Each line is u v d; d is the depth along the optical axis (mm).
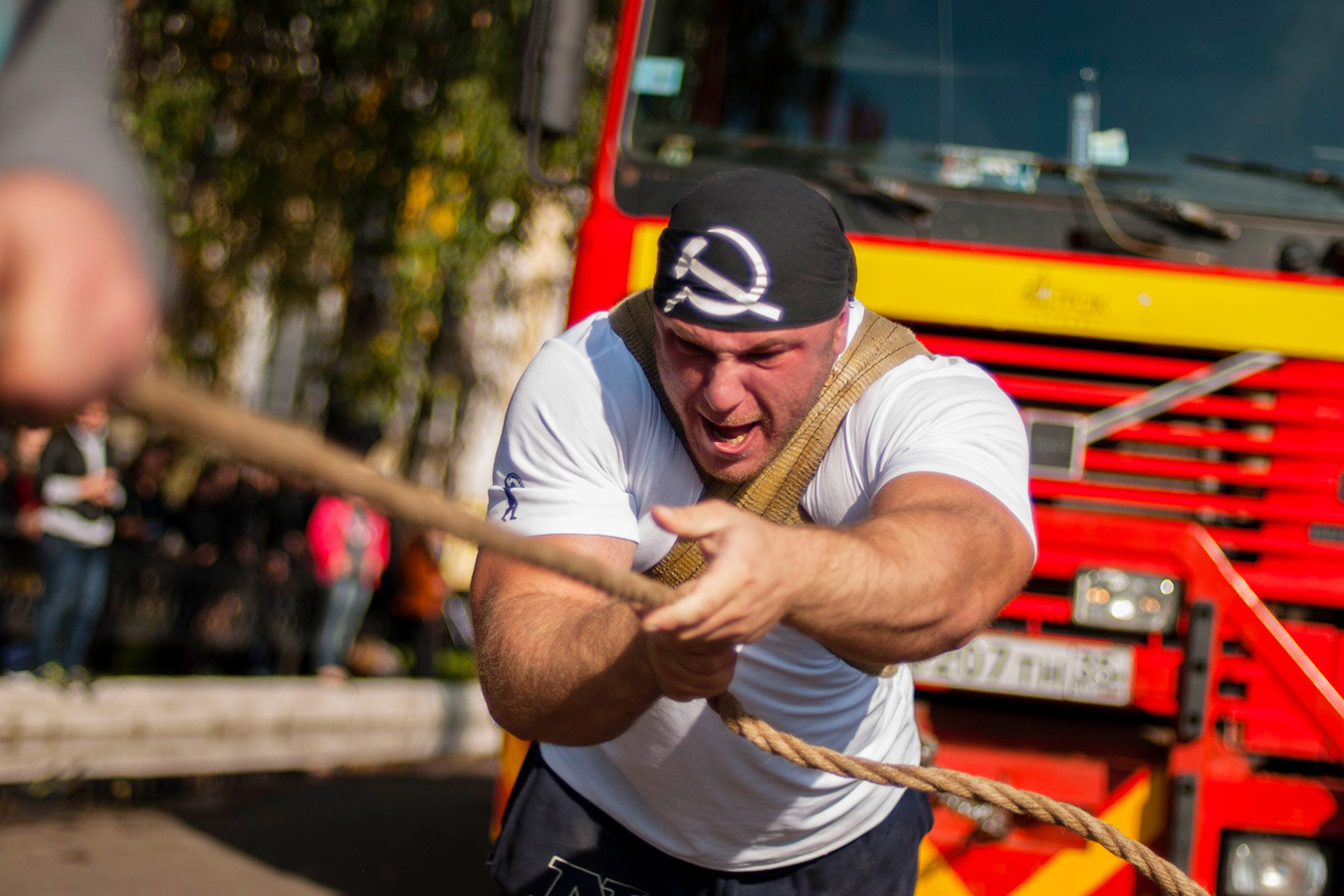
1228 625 3574
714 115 4105
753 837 2309
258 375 12930
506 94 9492
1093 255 3781
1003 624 3723
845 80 4074
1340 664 3654
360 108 10102
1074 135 3924
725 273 1757
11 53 674
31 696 7141
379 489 906
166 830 6828
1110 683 3625
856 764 1662
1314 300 3705
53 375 586
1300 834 3529
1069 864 3553
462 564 15945
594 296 3975
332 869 6359
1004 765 3633
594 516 2014
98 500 7918
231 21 9875
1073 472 3736
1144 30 3990
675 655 1354
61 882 5633
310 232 10883
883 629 1398
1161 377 3734
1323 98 3908
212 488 9734
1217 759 3613
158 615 9273
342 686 9297
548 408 2059
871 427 1925
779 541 1262
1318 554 3672
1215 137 3889
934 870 3592
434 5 9570
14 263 598
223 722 8203
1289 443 3686
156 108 9234
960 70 4027
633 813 2344
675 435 2031
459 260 9664
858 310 2047
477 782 9367
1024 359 3752
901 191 3871
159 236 647
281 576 10039
